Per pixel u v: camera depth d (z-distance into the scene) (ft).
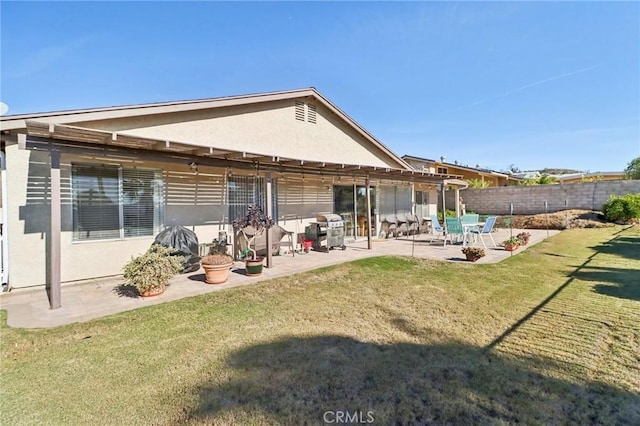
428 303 15.20
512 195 60.39
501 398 7.88
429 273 21.29
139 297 16.65
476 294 16.37
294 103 32.42
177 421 7.28
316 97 33.73
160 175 23.24
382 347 10.75
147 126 22.49
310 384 8.64
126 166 21.72
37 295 17.26
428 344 10.91
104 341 11.48
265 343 11.17
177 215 24.07
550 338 11.10
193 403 7.91
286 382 8.75
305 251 30.55
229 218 27.12
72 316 13.98
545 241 34.96
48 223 19.07
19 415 7.56
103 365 9.79
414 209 50.67
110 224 21.09
